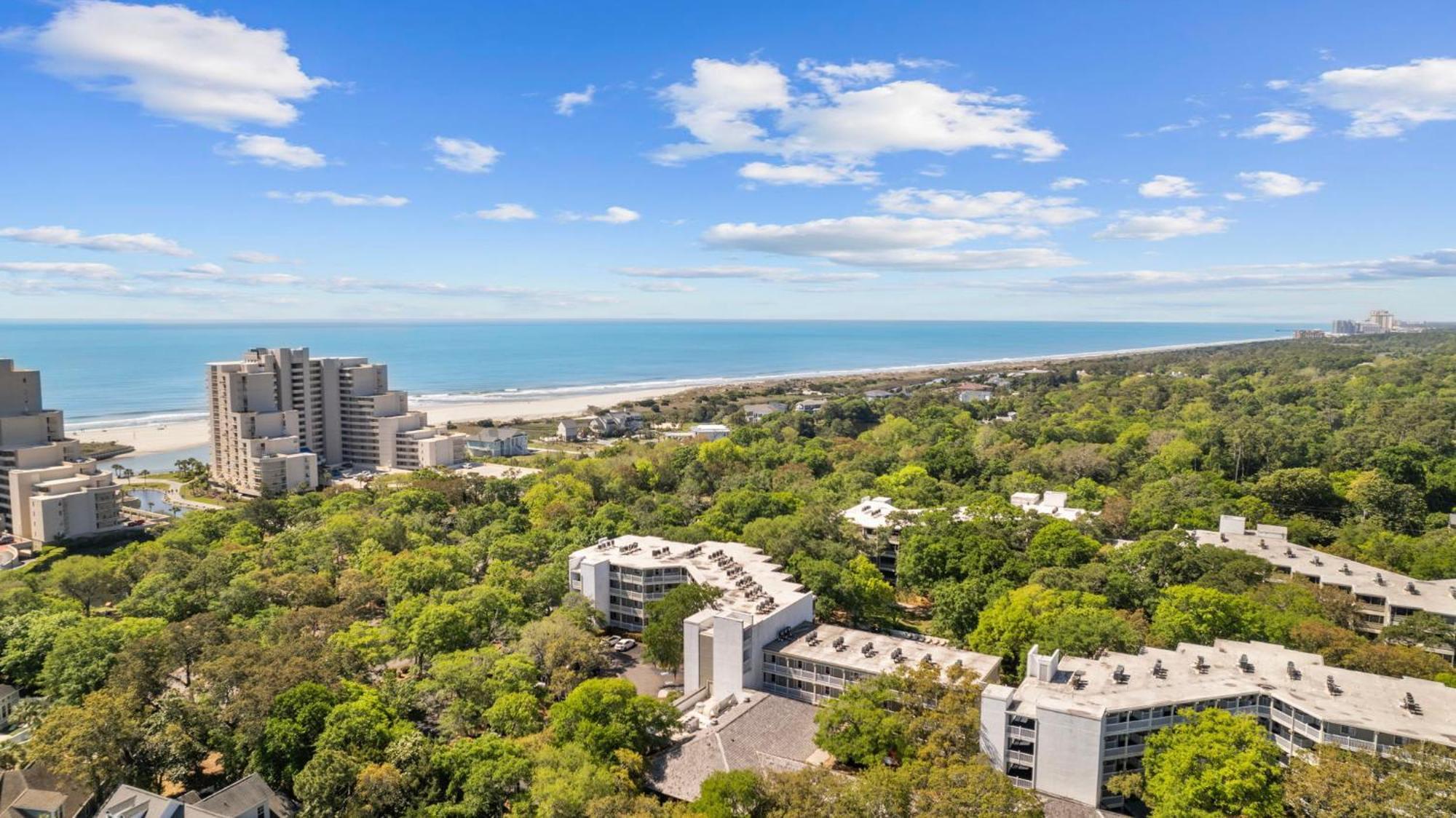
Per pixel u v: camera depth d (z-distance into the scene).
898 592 195.12
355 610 162.75
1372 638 156.62
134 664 120.81
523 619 155.38
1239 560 165.62
